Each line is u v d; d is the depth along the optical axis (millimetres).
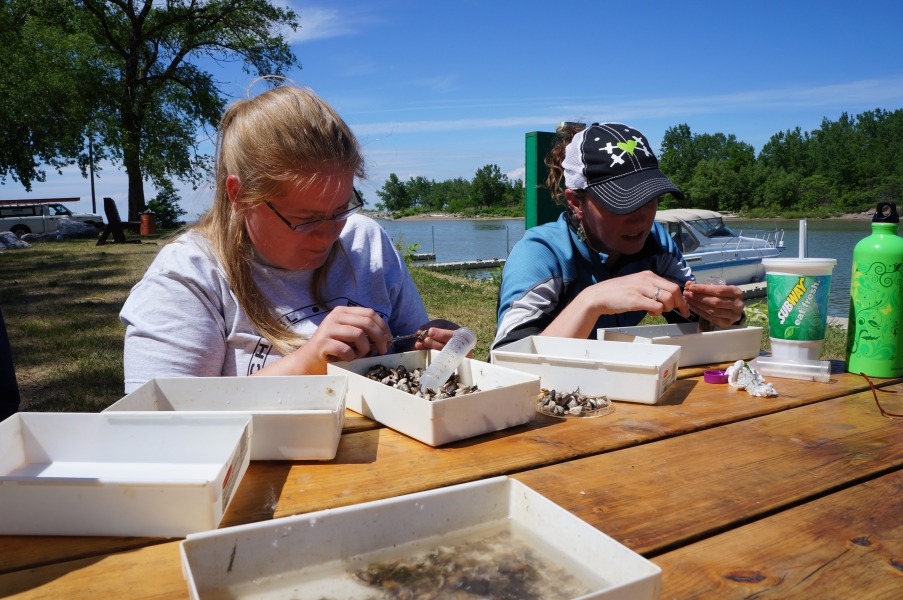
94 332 6031
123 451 992
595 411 1315
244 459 992
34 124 22094
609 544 670
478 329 6191
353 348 1427
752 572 755
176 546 815
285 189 1391
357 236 1899
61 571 753
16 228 20078
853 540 831
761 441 1175
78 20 23922
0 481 829
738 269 12305
